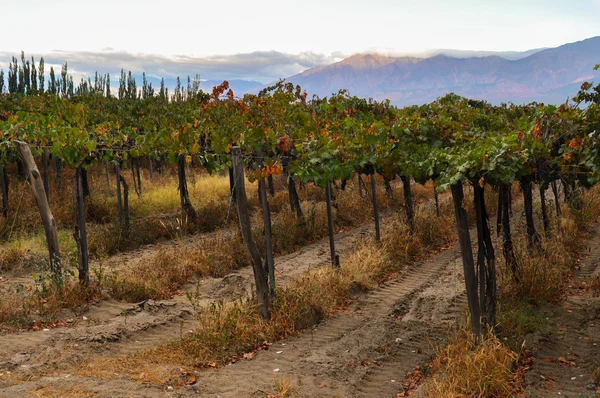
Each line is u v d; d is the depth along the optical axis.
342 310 8.92
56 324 7.48
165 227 14.30
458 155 6.39
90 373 5.78
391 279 10.88
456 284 10.29
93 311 8.16
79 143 9.15
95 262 12.01
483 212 6.95
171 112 21.72
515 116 15.41
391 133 7.13
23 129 9.80
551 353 6.82
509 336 7.25
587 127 6.55
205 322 7.33
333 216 16.36
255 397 5.46
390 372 6.34
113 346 6.79
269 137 8.09
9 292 8.89
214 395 5.46
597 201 16.56
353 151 7.87
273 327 7.48
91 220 16.20
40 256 10.94
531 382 5.87
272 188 20.03
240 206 7.81
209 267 11.20
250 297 9.05
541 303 8.65
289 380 5.94
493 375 5.62
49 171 24.03
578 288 9.83
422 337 7.49
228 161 9.53
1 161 12.30
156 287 9.53
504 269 9.61
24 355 6.12
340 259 12.26
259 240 13.18
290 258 12.73
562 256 11.08
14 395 4.98
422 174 6.77
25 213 15.28
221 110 9.98
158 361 6.30
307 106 13.81
